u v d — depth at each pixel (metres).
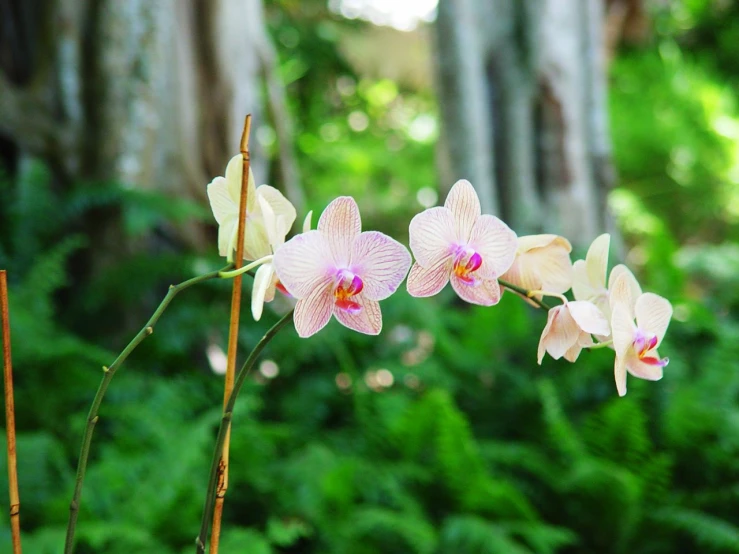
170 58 2.81
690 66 7.13
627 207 6.20
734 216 6.36
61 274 2.25
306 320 0.65
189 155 2.89
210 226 2.97
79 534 1.39
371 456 2.12
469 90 3.13
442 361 2.61
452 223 0.67
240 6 3.06
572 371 2.51
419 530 1.63
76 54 2.71
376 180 6.46
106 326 2.53
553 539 1.72
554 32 3.23
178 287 0.64
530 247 0.71
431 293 0.68
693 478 2.11
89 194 2.49
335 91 6.70
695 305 2.74
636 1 5.86
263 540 1.50
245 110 3.08
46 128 2.65
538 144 3.28
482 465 1.88
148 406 1.94
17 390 1.95
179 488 1.61
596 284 0.71
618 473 1.82
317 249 0.65
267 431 1.97
